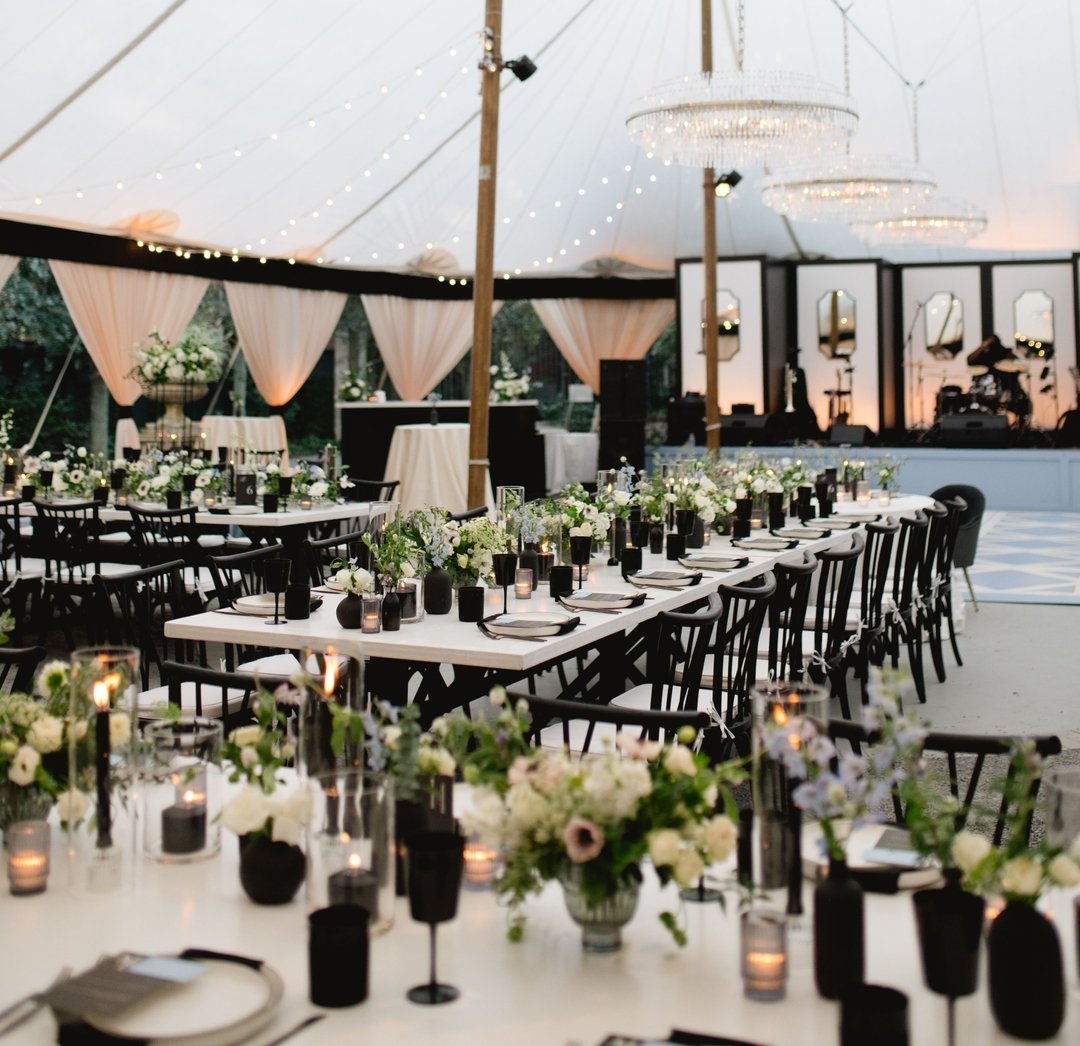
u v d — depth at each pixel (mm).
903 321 17438
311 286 14422
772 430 16062
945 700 6348
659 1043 1521
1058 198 14547
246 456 9953
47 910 1975
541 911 1971
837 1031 1568
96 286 12422
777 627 4641
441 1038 1568
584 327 16812
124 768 2076
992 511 15648
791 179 11172
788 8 11766
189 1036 1521
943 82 12820
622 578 5164
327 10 9852
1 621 2928
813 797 1673
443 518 4457
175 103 10211
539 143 13117
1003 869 1626
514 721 1984
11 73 9227
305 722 2404
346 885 1846
